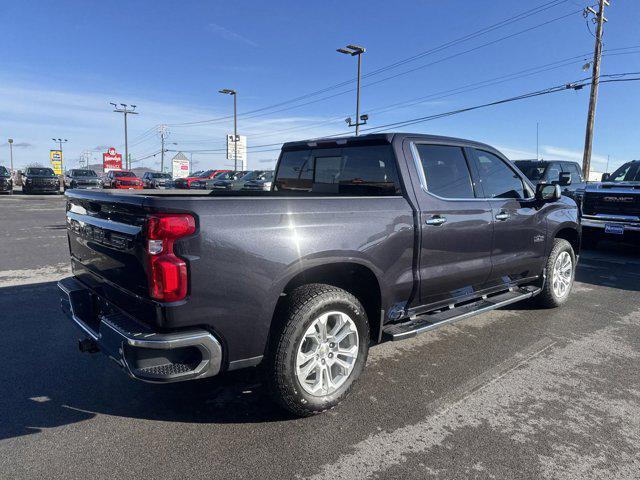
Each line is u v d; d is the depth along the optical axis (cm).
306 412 296
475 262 412
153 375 245
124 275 275
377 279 331
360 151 393
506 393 338
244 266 264
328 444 272
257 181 2031
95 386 344
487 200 423
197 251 249
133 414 305
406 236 347
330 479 241
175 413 307
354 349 315
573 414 309
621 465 255
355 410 312
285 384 282
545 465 254
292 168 466
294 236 283
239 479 241
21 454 260
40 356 397
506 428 291
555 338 452
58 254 870
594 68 2028
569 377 366
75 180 3033
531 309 549
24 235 1115
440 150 395
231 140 5291
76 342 430
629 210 919
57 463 252
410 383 353
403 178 358
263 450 266
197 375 254
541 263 505
